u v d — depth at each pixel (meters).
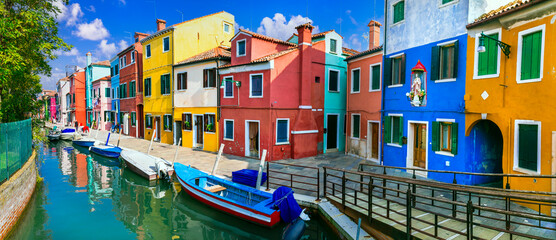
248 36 15.83
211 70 18.02
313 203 8.39
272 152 14.59
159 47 21.75
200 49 21.81
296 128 15.05
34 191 11.30
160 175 13.12
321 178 11.00
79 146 23.45
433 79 9.98
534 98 6.90
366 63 14.18
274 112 14.57
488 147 9.33
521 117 7.23
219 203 9.27
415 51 10.79
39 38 10.20
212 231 8.40
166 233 8.26
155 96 22.81
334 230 7.33
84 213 9.60
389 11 12.02
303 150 15.34
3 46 8.85
